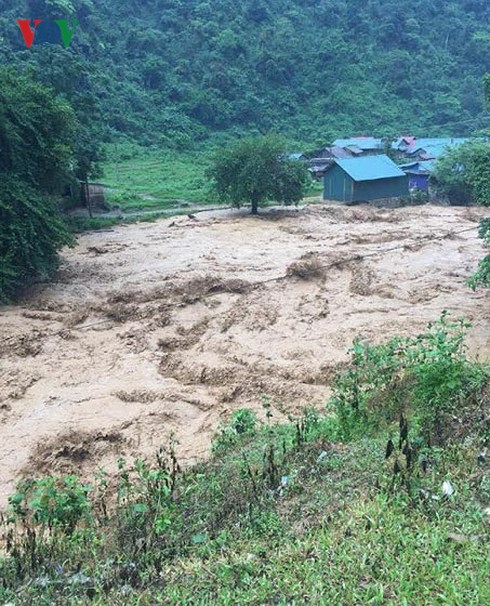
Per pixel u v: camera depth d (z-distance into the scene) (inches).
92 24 3216.0
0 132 961.5
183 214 1710.1
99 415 602.5
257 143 1670.8
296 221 1596.9
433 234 1390.3
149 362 723.4
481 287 971.9
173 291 967.0
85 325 845.8
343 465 299.3
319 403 609.3
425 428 316.5
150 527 280.5
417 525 241.1
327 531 246.2
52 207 1029.8
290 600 213.0
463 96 3415.4
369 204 1879.9
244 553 242.5
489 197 718.5
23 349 754.2
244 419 465.1
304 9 4079.7
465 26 4015.8
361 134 3112.7
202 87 3326.8
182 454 528.7
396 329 807.7
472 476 266.7
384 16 3966.5
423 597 205.6
